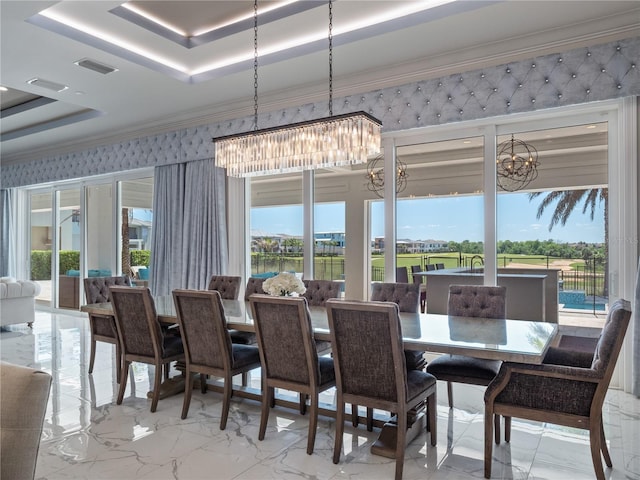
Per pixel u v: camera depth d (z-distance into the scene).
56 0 3.21
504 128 4.30
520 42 3.95
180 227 6.27
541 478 2.42
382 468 2.53
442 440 2.88
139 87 5.04
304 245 5.46
